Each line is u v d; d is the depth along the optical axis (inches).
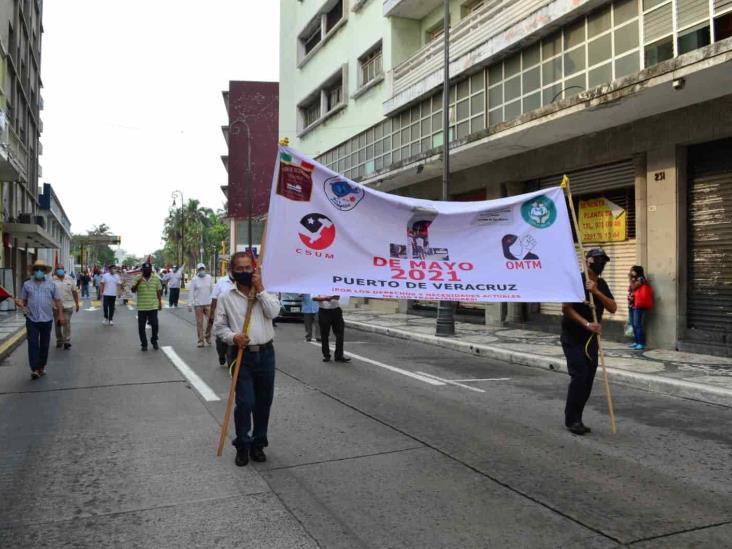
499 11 569.0
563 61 503.8
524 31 527.8
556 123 488.7
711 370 356.8
